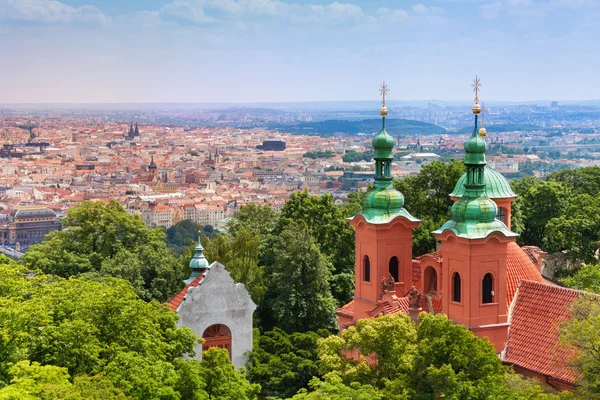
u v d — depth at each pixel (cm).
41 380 6538
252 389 8156
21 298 8144
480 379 7456
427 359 7744
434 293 10519
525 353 9169
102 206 15525
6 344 7375
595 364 7712
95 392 6644
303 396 7138
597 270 11475
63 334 7675
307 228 14700
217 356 8312
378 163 11131
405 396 7431
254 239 14300
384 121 11100
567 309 9019
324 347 9019
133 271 14138
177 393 7231
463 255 9438
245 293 12081
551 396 7531
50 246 14600
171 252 15988
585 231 15600
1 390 6094
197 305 11838
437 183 15700
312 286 13712
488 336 9431
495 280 9469
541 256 12481
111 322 8288
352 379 8375
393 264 11019
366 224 10950
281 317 13512
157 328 8906
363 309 11144
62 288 8688
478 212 9500
